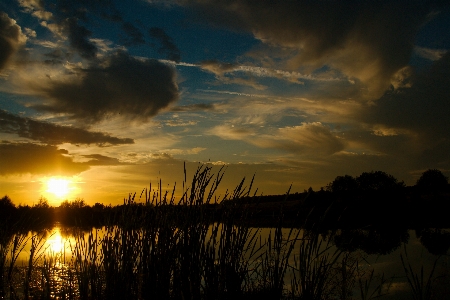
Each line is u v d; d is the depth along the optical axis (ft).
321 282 13.56
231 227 12.41
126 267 13.38
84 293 13.67
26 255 24.41
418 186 105.60
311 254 13.57
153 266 12.62
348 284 18.04
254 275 15.31
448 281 21.50
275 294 12.98
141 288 13.44
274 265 13.34
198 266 12.12
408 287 20.53
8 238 18.78
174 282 12.36
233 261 12.19
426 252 33.50
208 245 12.32
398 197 78.95
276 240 13.14
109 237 13.97
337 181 91.91
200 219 12.36
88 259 14.49
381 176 85.25
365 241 35.76
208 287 12.05
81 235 14.85
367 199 72.74
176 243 12.66
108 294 13.39
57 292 15.46
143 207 13.76
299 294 13.96
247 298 12.78
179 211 12.87
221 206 12.62
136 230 13.70
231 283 12.09
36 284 16.80
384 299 18.29
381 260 28.66
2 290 15.24
